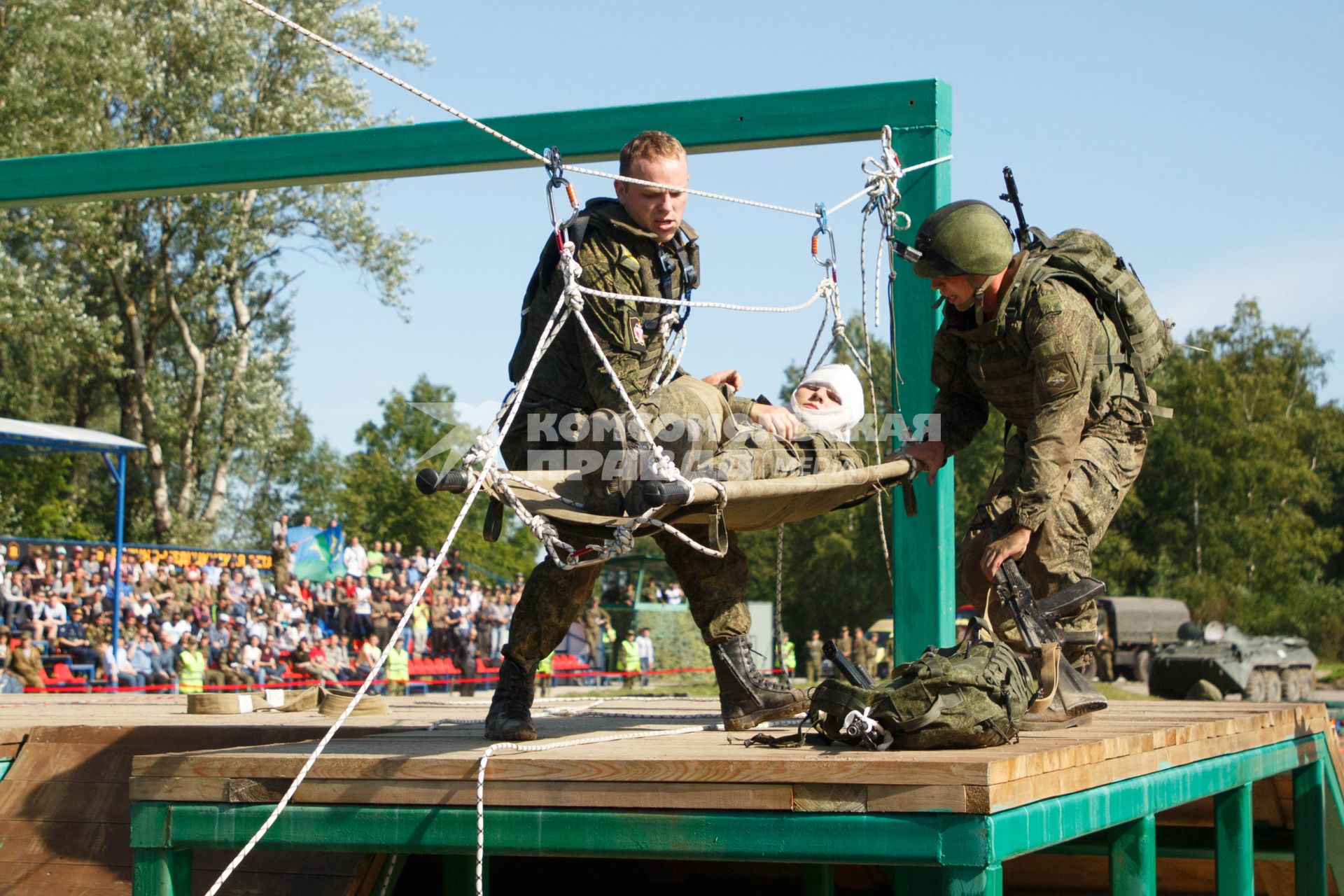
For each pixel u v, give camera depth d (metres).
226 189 7.45
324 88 31.25
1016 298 4.37
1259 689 25.33
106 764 5.00
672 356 4.21
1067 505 4.40
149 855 3.50
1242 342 60.09
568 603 4.01
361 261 32.97
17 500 33.78
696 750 3.36
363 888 4.11
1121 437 4.60
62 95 27.56
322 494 53.69
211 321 36.00
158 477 34.16
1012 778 2.96
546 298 3.98
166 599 21.08
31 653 17.14
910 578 6.29
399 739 4.04
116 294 34.19
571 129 6.90
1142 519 55.66
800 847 2.98
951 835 2.87
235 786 3.41
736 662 4.15
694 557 4.15
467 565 28.69
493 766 3.23
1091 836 5.28
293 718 5.61
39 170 7.55
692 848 3.06
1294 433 55.84
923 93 6.46
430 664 23.11
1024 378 4.50
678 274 4.02
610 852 3.12
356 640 22.89
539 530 3.51
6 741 5.04
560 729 4.43
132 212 32.56
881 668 34.34
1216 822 4.86
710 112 6.72
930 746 3.27
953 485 6.36
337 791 3.34
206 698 5.95
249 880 4.15
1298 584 53.50
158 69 30.16
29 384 33.31
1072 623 4.49
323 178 7.25
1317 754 5.60
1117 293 4.52
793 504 3.82
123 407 36.00
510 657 4.00
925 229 4.41
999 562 4.18
